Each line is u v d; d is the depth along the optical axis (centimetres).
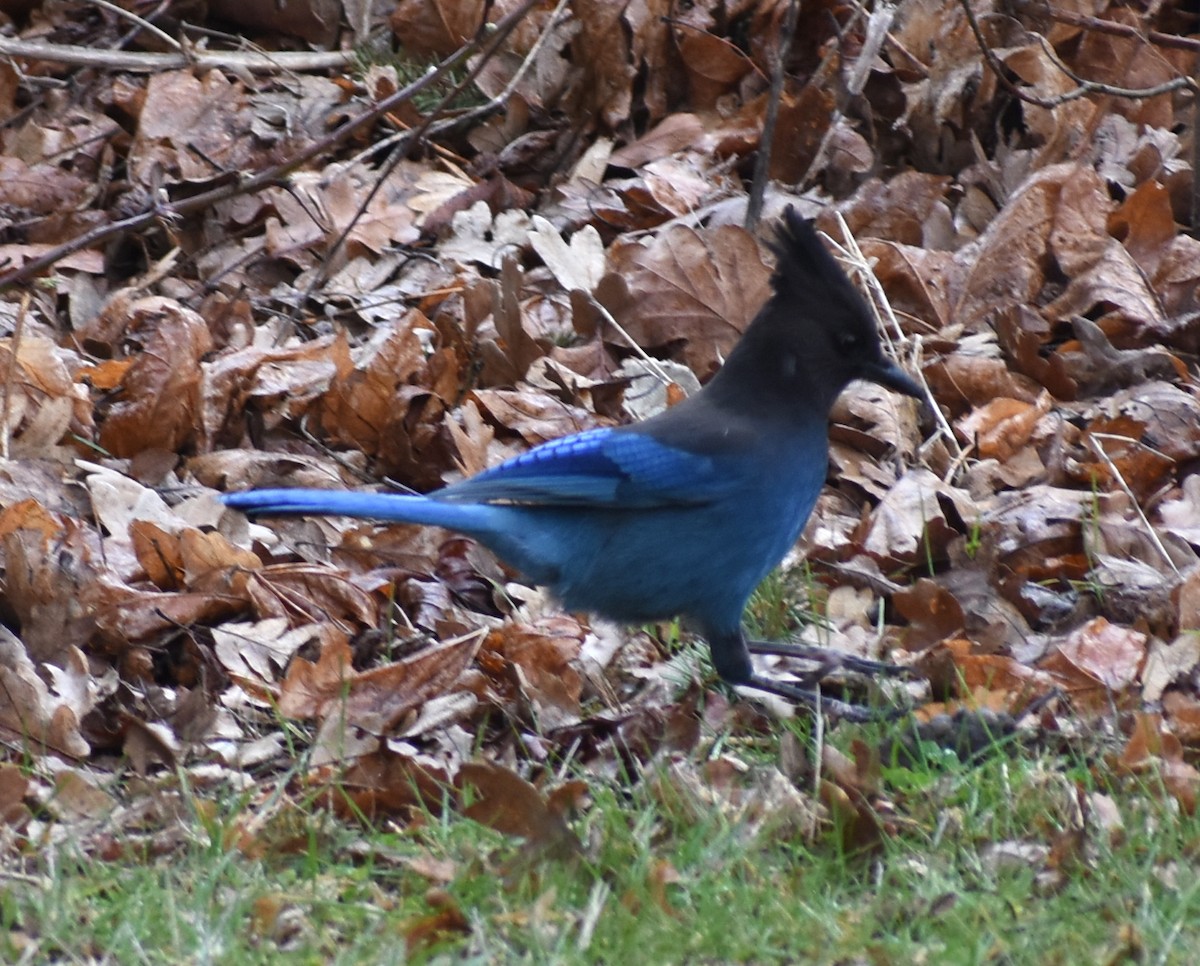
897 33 1567
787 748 891
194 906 748
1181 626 1027
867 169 1514
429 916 737
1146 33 1472
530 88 1587
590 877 787
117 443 1187
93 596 1008
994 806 834
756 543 988
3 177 1481
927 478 1167
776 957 723
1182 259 1372
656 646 1072
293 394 1246
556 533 991
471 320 1297
